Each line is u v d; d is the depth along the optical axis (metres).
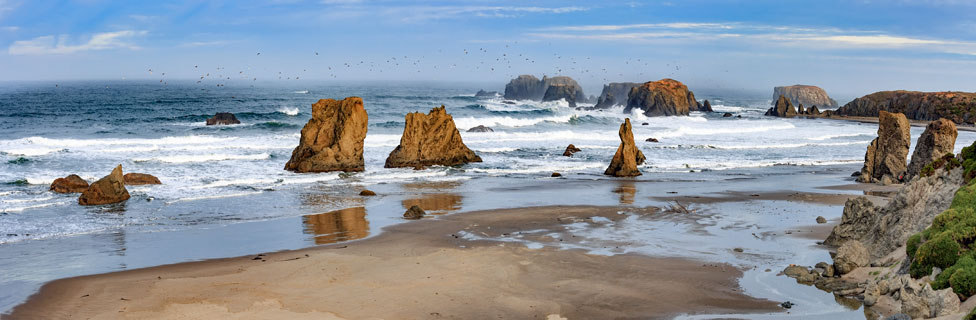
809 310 19.66
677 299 20.80
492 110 112.25
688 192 43.25
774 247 27.41
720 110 168.00
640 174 52.25
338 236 30.16
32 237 29.81
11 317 19.36
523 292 21.42
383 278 22.83
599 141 76.50
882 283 20.33
